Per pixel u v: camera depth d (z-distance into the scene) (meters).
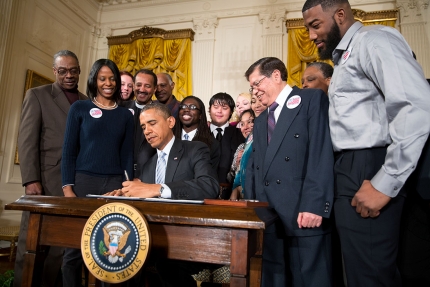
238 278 0.97
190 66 6.91
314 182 1.37
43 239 1.19
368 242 1.20
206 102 6.71
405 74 1.15
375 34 1.27
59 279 2.30
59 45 6.71
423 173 1.26
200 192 1.54
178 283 1.79
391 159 1.13
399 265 1.41
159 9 7.47
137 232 1.02
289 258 1.51
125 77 3.20
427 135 1.10
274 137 1.57
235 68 6.77
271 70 1.66
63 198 1.19
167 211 1.05
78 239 1.16
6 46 5.43
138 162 2.42
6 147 5.49
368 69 1.26
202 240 1.03
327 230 1.44
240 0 6.98
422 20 5.84
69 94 2.52
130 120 2.05
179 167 1.82
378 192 1.15
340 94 1.35
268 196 1.52
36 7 6.12
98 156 1.87
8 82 5.51
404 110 1.12
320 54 1.51
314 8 1.42
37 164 2.25
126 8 7.70
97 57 7.65
